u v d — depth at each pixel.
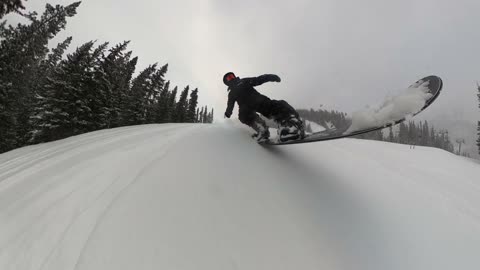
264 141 3.73
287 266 1.54
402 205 2.65
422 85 2.31
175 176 2.32
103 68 17.89
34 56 23.12
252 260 1.52
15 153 5.11
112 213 1.80
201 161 2.71
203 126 5.37
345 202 2.46
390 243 2.00
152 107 31.23
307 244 1.75
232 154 3.08
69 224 1.76
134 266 1.40
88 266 1.40
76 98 15.22
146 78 31.86
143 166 2.53
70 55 16.05
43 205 2.05
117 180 2.27
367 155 4.59
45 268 1.44
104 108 16.86
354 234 2.00
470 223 2.52
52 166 3.00
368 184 3.04
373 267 1.72
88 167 2.66
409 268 1.79
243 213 1.93
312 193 2.49
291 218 1.99
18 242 1.68
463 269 1.88
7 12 10.64
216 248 1.56
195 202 1.96
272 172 2.76
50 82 15.29
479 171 5.38
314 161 3.54
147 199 1.95
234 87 4.01
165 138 3.74
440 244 2.11
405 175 3.68
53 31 24.98
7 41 20.02
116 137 4.29
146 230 1.64
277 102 3.60
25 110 21.56
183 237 1.61
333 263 1.65
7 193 2.43
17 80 20.58
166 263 1.42
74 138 5.28
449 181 3.78
